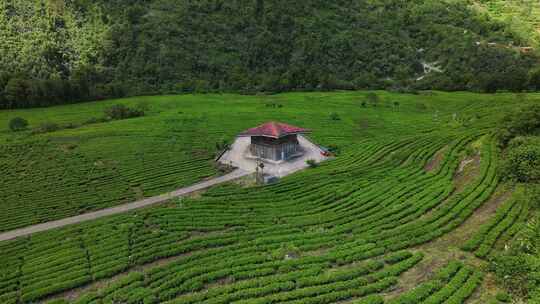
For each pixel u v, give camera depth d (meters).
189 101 152.50
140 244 57.16
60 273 51.72
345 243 54.50
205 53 194.50
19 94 139.38
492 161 73.38
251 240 57.22
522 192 61.22
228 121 124.50
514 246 48.00
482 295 42.12
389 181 74.38
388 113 136.00
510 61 197.12
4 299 47.84
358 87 184.88
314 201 68.94
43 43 170.38
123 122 124.69
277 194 72.88
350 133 113.00
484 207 61.03
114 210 71.69
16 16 178.38
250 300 43.50
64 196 77.38
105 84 164.00
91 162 93.88
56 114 134.12
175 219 64.50
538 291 40.44
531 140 69.19
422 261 49.19
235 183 82.06
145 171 88.50
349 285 45.06
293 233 58.56
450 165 78.56
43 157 96.81
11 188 81.06
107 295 46.66
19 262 55.25
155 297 45.12
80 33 184.50
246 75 186.62
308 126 119.25
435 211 61.66
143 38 187.00
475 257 49.19
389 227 58.41
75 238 60.28
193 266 51.06
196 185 81.75
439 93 167.88
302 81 180.62
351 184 74.25
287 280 46.97
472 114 119.06
